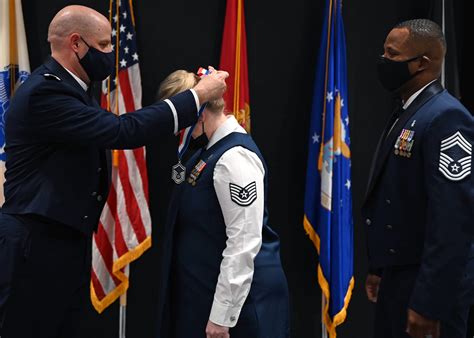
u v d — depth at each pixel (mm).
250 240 2336
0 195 3582
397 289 2371
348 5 4125
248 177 2365
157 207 3973
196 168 2492
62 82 2422
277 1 4031
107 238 3770
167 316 2592
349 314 4227
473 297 2311
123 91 3750
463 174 2154
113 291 3771
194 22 3951
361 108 4176
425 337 2180
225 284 2316
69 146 2459
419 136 2266
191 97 2439
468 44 4117
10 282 2396
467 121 2234
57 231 2473
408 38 2371
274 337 2484
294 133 4086
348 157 3891
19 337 2445
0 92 3604
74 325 2680
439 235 2131
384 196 2387
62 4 3836
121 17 3768
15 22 3676
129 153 3736
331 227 3826
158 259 3994
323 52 3869
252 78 4039
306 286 4141
